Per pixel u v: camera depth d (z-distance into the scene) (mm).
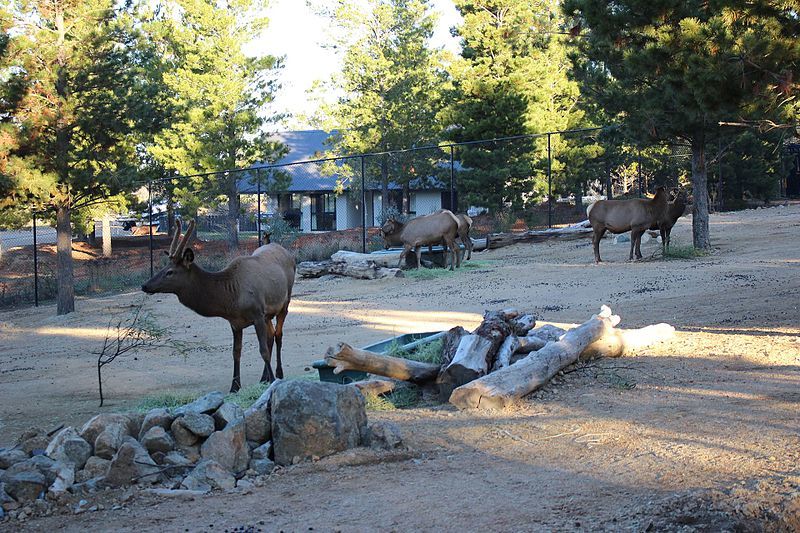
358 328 18453
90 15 29266
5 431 11258
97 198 32094
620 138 34312
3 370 17781
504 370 9891
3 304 34656
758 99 12547
